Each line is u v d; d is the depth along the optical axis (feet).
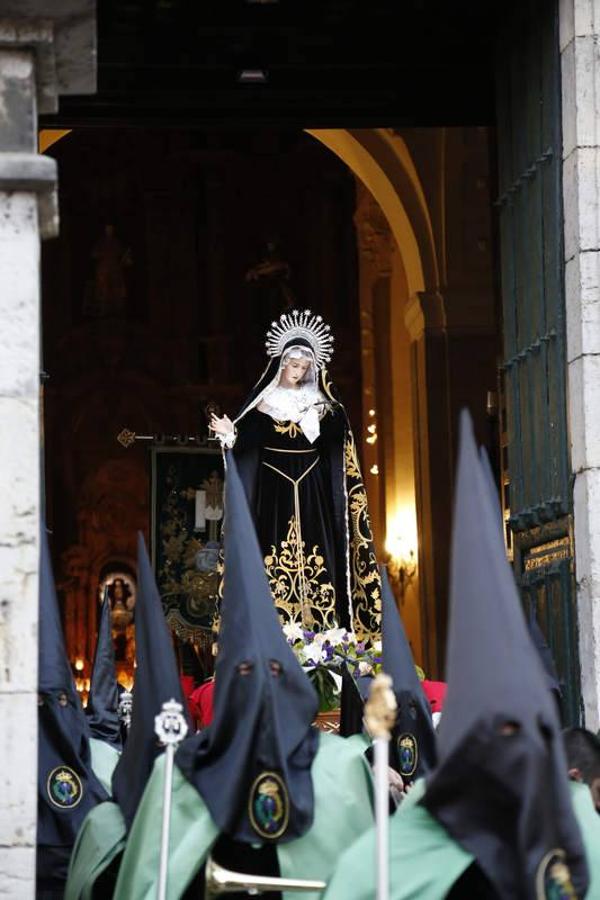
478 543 58.13
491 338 266.16
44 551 89.51
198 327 358.02
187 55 138.31
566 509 111.96
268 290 358.43
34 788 68.90
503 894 57.67
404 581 303.89
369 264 333.21
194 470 170.19
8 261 71.41
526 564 123.03
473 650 57.00
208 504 169.27
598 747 72.02
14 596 69.56
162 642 80.59
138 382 354.95
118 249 359.05
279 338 127.03
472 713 56.39
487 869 57.98
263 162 360.89
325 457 127.24
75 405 353.10
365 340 332.60
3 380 70.64
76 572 346.74
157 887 67.87
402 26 135.64
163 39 136.77
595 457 108.58
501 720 55.83
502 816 57.93
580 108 111.04
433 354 265.95
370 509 320.91
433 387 265.34
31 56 73.41
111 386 354.54
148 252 360.28
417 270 268.41
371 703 56.39
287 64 139.23
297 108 144.56
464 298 265.54
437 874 59.31
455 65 140.05
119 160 360.89
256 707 72.38
